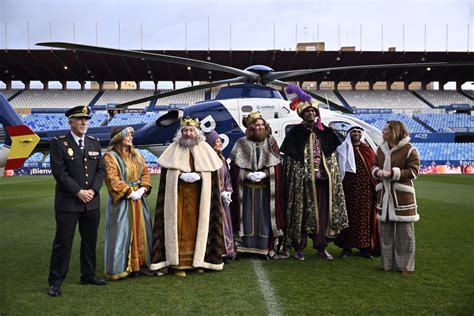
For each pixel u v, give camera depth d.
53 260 4.25
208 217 5.05
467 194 14.02
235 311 3.73
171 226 4.92
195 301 4.00
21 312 3.73
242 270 5.15
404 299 4.04
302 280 4.70
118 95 41.41
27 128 9.08
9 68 37.62
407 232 4.95
